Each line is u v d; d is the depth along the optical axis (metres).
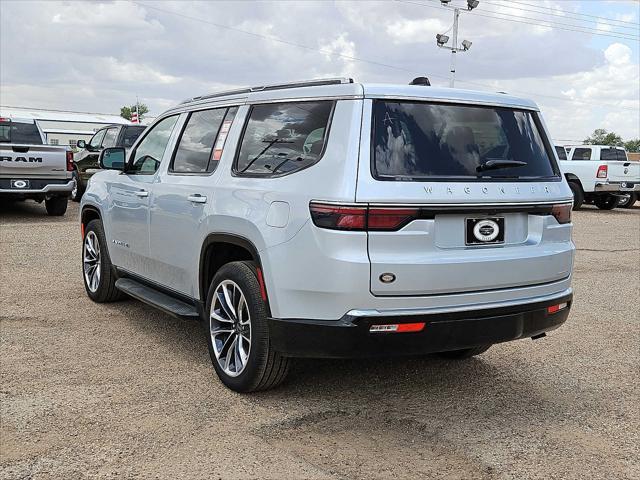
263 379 4.17
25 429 3.73
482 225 3.90
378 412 4.14
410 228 3.65
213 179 4.65
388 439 3.76
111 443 3.59
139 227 5.61
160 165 5.48
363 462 3.47
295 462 3.44
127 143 16.09
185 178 5.01
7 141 14.30
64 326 5.84
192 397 4.27
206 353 5.19
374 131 3.75
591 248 12.09
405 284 3.64
